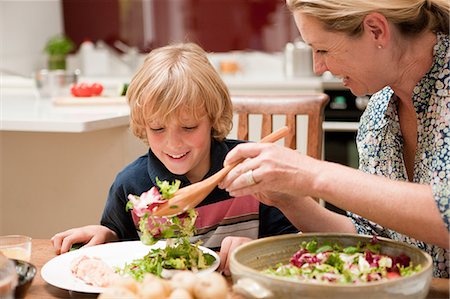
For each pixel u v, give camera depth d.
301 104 2.05
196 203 1.24
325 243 1.26
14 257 1.34
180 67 1.55
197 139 1.56
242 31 5.04
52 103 2.88
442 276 1.46
